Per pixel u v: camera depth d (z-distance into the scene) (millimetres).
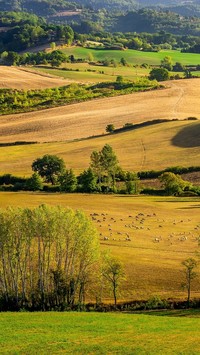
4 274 100250
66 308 97000
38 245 104250
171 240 129125
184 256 117188
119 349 64125
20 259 103938
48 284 101375
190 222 145250
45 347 65562
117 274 98750
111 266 98938
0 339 69250
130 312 92625
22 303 98688
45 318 83375
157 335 70875
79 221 105562
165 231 136750
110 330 74438
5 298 98688
